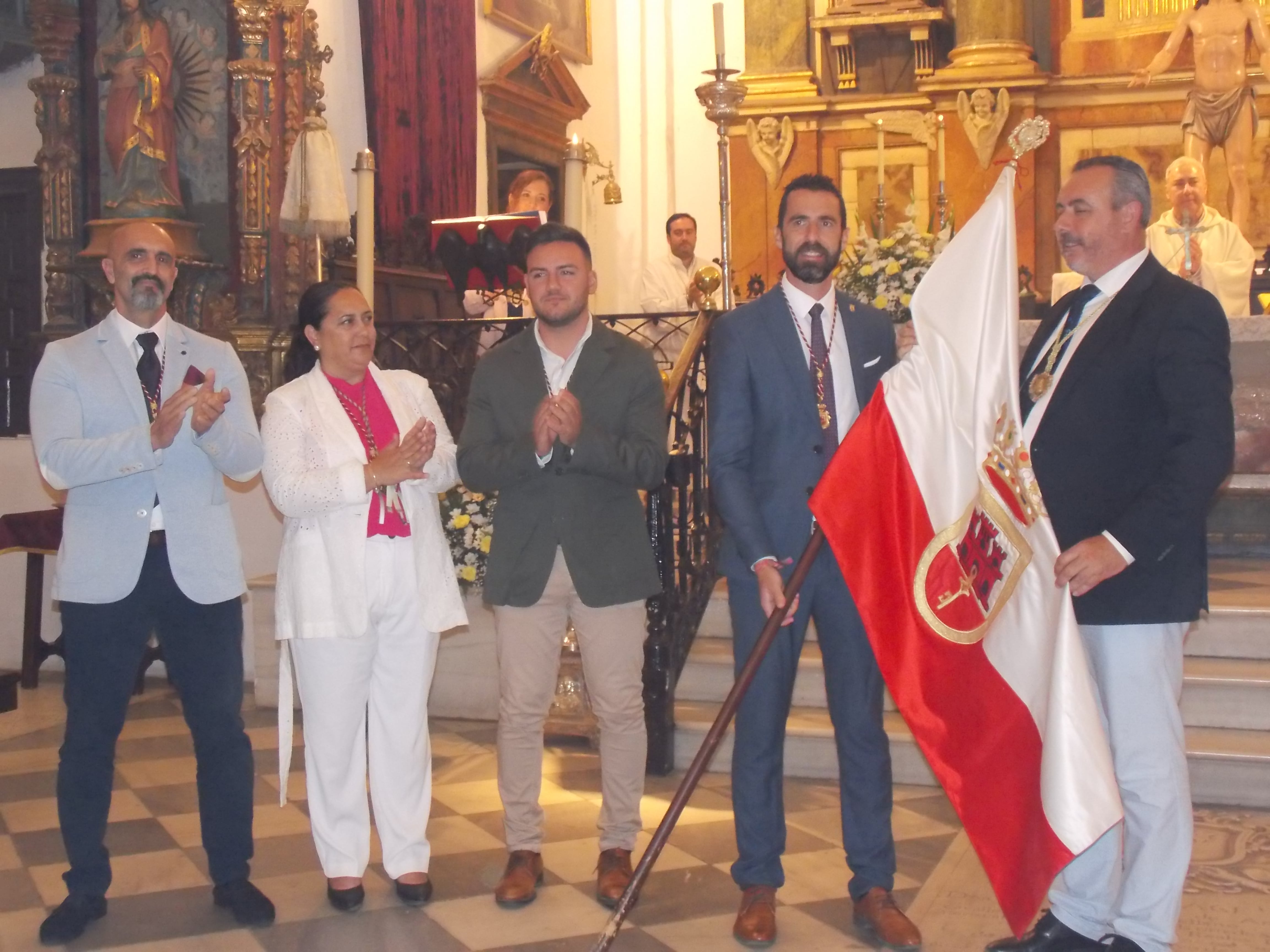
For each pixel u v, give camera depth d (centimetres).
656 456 360
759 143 1126
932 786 470
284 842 420
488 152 952
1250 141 999
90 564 339
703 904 363
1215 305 299
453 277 617
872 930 340
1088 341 309
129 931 347
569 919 354
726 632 553
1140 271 309
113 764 353
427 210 849
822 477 332
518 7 989
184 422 348
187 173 726
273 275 699
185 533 346
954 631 312
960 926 345
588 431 351
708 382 403
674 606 505
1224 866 383
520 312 659
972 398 316
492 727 557
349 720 357
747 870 343
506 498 370
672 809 306
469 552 554
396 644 364
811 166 1120
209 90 716
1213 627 503
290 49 706
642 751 370
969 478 315
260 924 350
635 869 338
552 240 364
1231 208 1005
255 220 695
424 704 369
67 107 722
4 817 449
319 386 366
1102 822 281
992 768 306
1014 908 298
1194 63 1016
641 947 334
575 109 1070
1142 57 1062
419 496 368
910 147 1089
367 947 336
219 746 355
